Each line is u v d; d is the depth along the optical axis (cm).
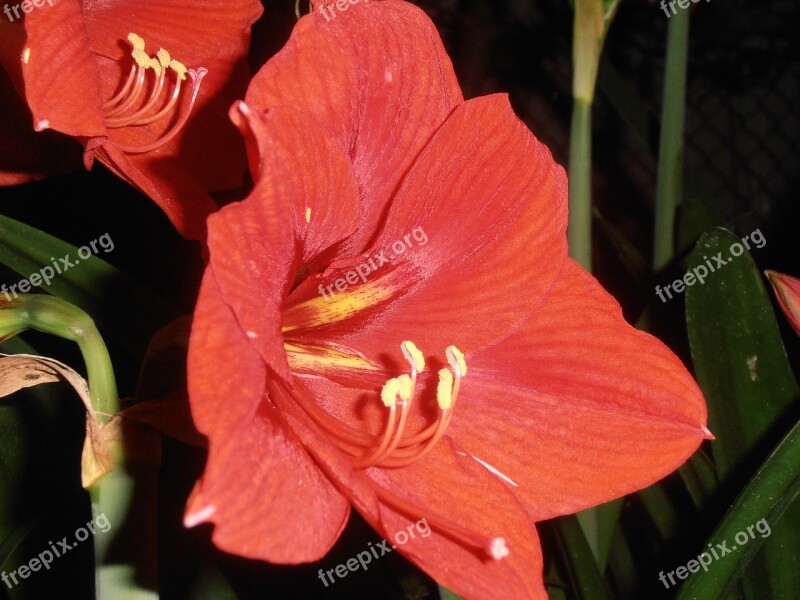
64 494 40
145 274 57
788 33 143
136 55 33
